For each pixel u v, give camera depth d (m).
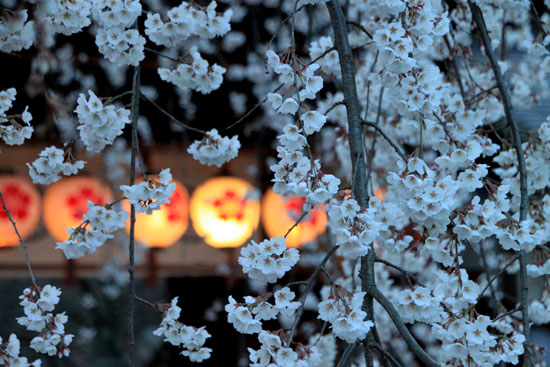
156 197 2.94
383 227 2.58
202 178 8.47
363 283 2.79
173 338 3.20
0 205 7.92
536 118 5.80
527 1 3.67
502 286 6.39
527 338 2.97
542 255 3.19
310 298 7.42
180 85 3.44
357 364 5.29
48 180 3.37
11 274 8.02
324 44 3.85
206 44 6.84
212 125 8.23
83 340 7.92
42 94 7.02
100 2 2.98
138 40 3.10
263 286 8.19
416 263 5.41
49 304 3.12
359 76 5.09
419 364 6.62
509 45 6.02
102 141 3.32
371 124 2.94
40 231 8.09
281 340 2.44
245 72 7.19
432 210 2.63
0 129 3.28
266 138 8.48
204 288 8.56
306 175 2.51
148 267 8.41
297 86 2.71
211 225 8.37
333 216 2.55
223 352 8.45
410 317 2.73
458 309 2.70
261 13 6.96
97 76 7.34
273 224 8.30
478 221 2.74
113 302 8.26
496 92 4.73
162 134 8.32
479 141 3.60
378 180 5.39
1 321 7.89
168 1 6.18
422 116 2.85
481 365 2.66
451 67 4.82
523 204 3.33
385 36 2.71
